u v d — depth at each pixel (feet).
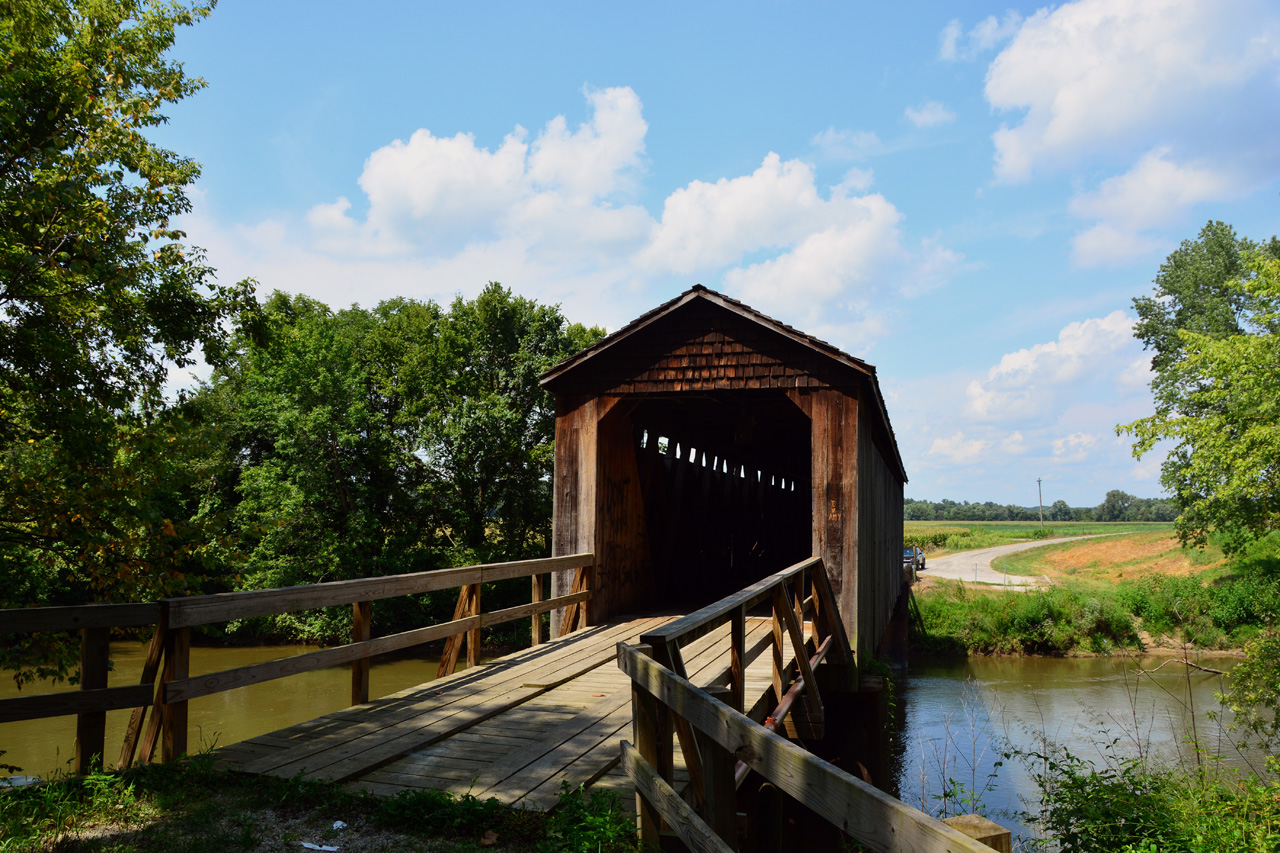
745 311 30.30
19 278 23.79
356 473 77.10
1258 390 52.11
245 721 45.37
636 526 36.94
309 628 71.05
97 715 12.57
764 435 50.34
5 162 24.14
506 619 24.22
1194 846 16.37
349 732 15.33
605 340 31.73
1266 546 97.66
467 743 14.97
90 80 27.37
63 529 27.73
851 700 30.12
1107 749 38.99
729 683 18.04
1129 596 84.79
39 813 10.90
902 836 4.20
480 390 81.10
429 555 76.43
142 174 28.86
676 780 12.34
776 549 63.41
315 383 72.64
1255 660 39.81
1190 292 111.24
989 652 80.89
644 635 10.56
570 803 11.24
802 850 21.83
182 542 30.96
